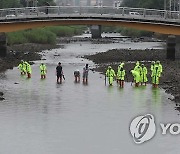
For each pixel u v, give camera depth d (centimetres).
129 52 13712
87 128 5553
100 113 6262
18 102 6938
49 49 15888
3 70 10331
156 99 7125
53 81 8881
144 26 11781
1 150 4784
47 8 11662
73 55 13912
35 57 12912
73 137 5216
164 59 12250
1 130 5466
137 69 8262
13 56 12669
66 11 11775
